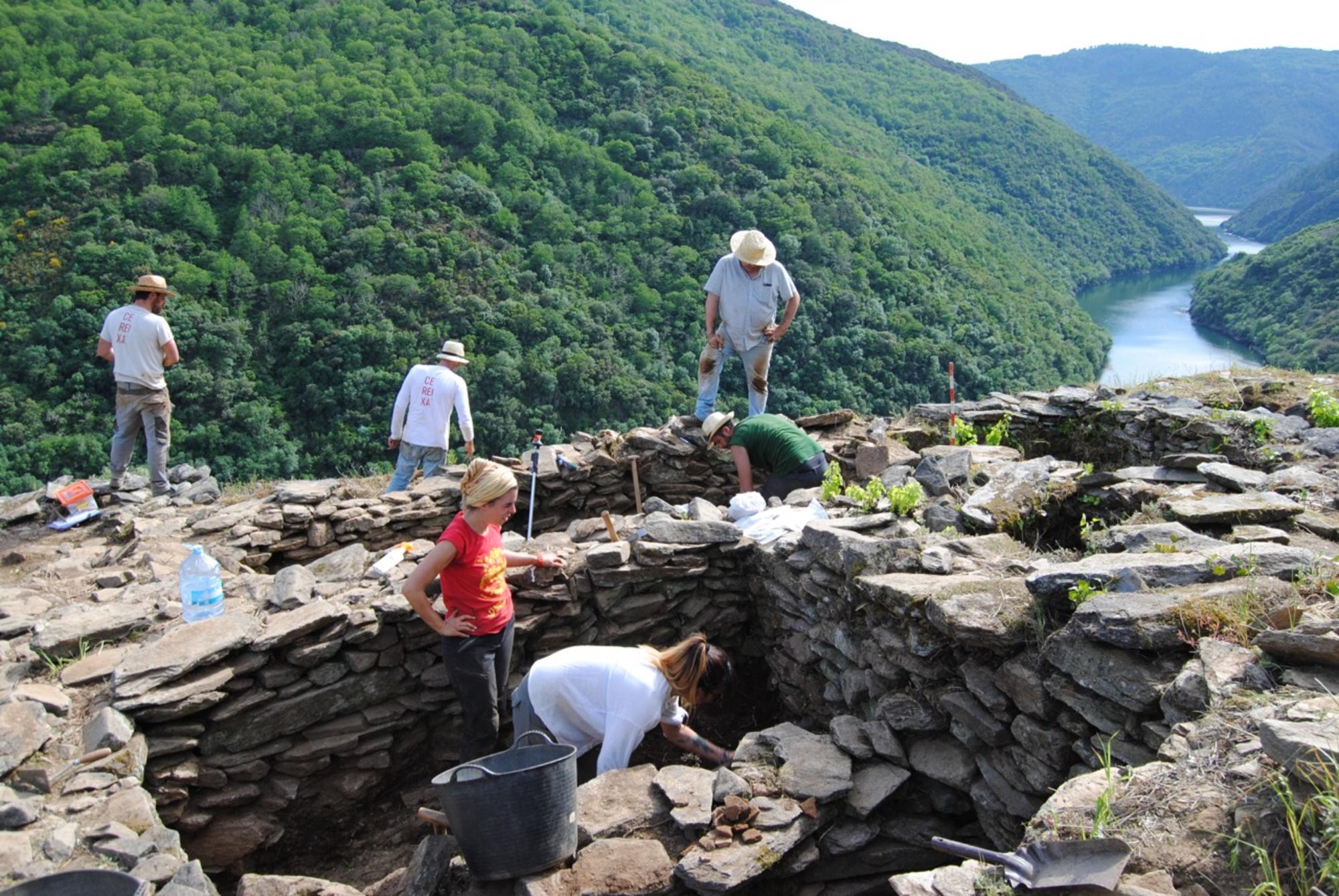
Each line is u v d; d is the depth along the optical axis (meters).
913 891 2.72
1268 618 3.28
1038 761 3.59
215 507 7.29
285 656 4.75
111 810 3.66
